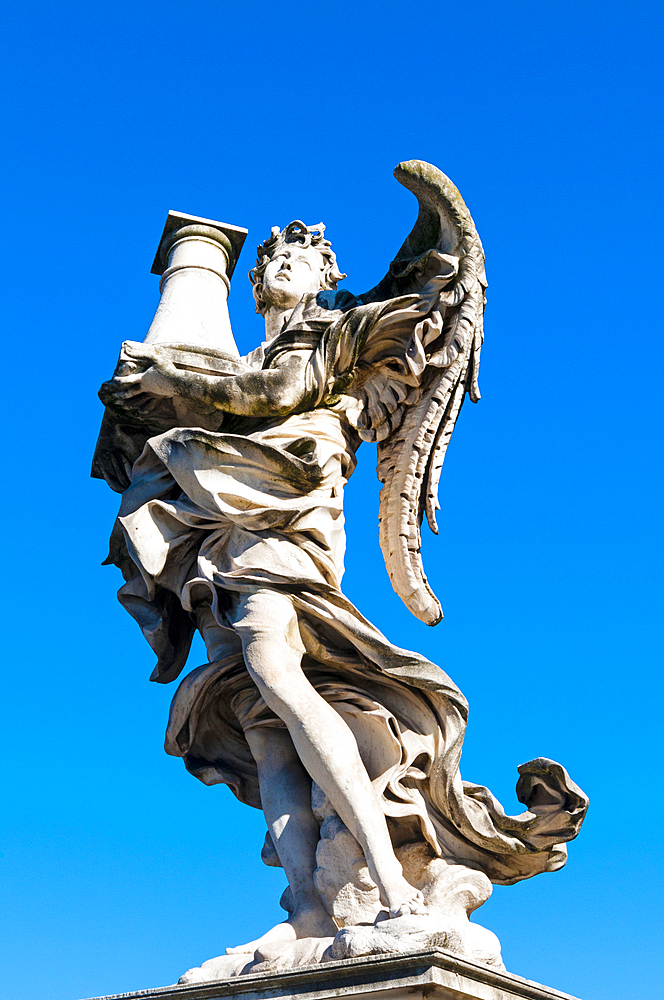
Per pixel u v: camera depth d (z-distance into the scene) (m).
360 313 4.73
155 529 4.63
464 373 4.82
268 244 5.71
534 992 3.71
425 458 4.75
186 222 5.41
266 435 4.73
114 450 4.96
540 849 4.35
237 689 4.54
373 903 3.93
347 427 5.00
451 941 3.58
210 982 3.63
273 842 4.35
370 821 3.92
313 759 4.03
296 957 3.77
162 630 4.77
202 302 5.14
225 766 4.70
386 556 4.76
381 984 3.40
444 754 4.30
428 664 4.34
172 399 4.70
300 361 4.71
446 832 4.32
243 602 4.34
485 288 4.89
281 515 4.45
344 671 4.46
